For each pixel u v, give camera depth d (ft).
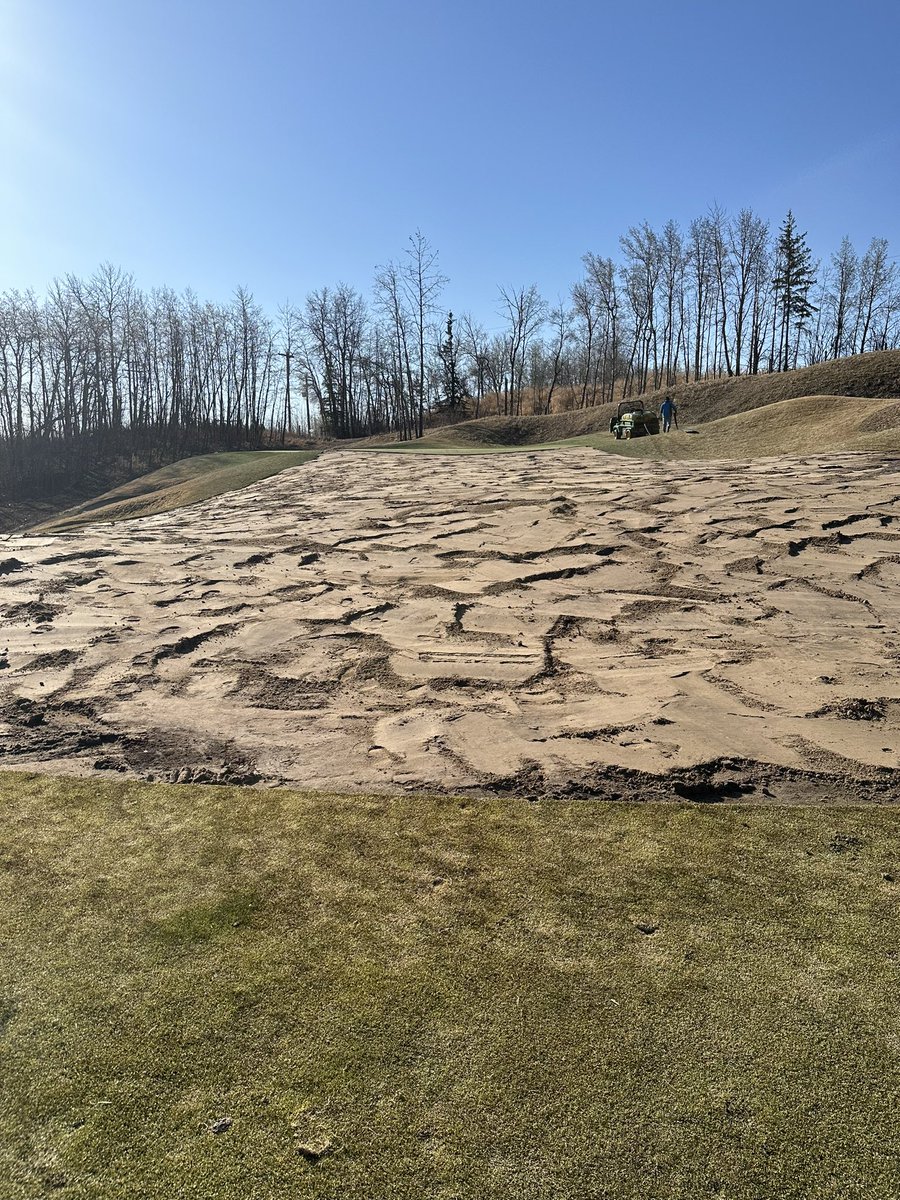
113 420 175.11
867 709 13.25
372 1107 5.68
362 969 7.14
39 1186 5.16
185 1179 5.18
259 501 55.01
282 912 8.08
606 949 7.33
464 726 13.34
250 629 19.84
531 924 7.75
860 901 8.00
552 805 10.38
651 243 170.09
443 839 9.53
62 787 11.47
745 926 7.63
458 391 194.80
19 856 9.39
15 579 26.73
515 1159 5.24
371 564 27.32
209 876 8.84
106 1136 5.51
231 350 191.52
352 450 99.35
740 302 160.76
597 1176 5.11
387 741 12.87
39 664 17.79
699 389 141.08
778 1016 6.44
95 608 22.56
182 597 23.56
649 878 8.54
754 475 42.65
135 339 175.01
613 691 14.61
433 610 20.76
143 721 14.20
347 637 18.85
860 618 18.44
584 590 22.07
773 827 9.59
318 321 194.18
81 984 7.05
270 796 10.98
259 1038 6.35
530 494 42.50
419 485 53.72
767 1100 5.64
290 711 14.46
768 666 15.53
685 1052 6.09
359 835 9.71
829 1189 5.00
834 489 34.94
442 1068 6.00
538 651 17.19
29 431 164.96
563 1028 6.36
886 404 78.18
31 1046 6.33
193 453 177.58
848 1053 6.05
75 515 110.32
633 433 96.37
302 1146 5.38
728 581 22.08
